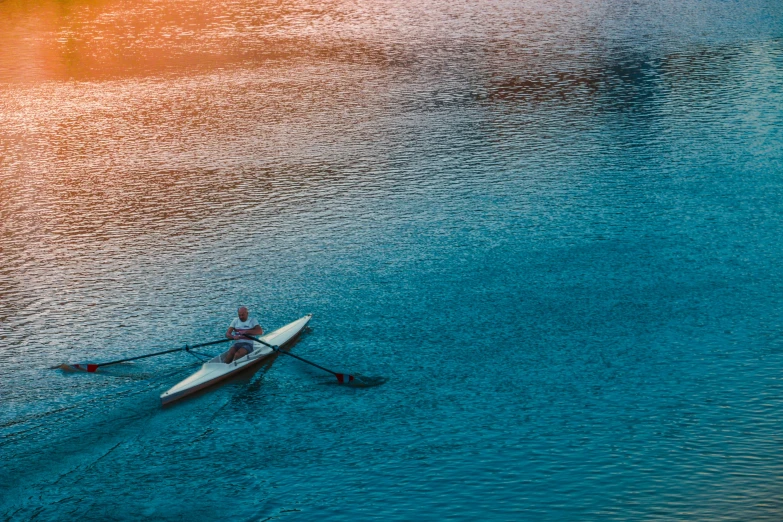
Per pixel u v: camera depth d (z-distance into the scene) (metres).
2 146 47.19
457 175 40.75
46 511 17.53
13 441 20.16
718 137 45.34
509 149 44.62
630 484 17.75
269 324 26.48
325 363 24.17
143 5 93.56
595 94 55.31
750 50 66.00
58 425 20.88
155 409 21.67
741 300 27.31
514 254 31.56
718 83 56.66
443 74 61.97
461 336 25.56
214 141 47.28
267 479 18.62
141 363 24.16
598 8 88.75
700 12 84.31
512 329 25.91
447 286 29.05
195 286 29.38
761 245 31.69
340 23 83.19
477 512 17.03
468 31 78.06
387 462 19.11
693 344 24.50
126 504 17.75
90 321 26.84
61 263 31.58
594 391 22.03
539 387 22.39
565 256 31.27
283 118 51.62
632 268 30.09
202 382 22.53
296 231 34.25
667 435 19.66
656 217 34.81
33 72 64.69
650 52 66.75
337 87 58.88
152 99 56.62
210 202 37.91
